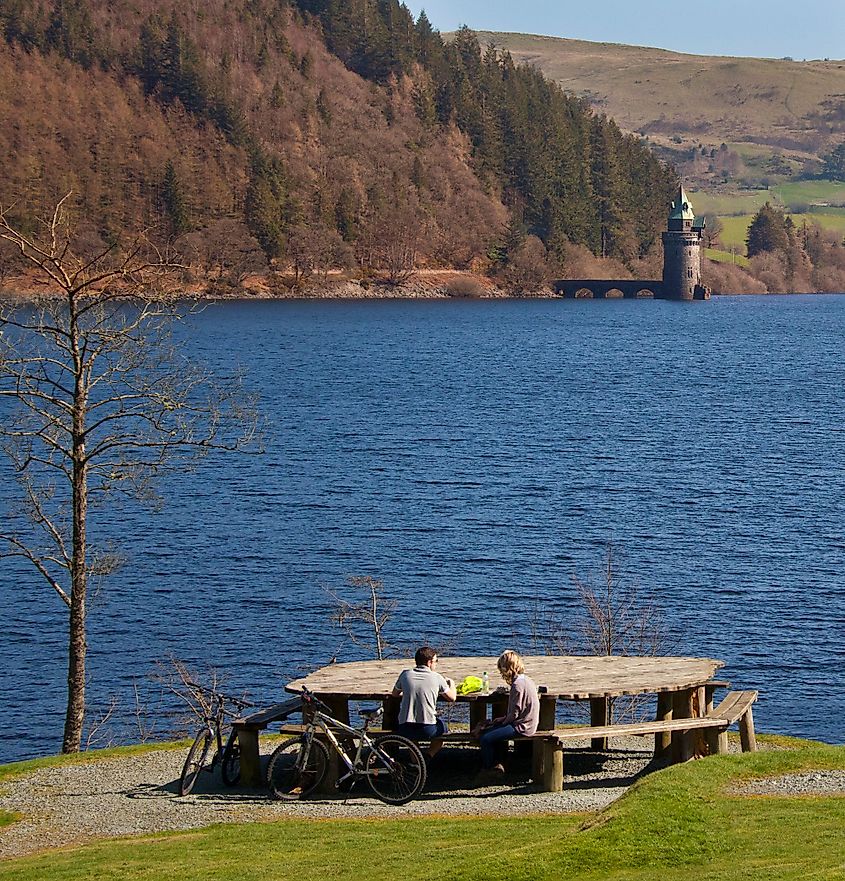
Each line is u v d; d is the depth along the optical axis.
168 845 28.48
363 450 137.75
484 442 144.75
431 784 33.41
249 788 33.81
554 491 111.69
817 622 71.06
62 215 53.00
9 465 116.38
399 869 25.28
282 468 124.31
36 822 31.88
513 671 32.59
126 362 58.00
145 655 66.06
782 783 29.66
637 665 35.66
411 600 75.88
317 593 77.56
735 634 68.88
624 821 26.31
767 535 93.25
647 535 93.31
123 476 53.84
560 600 75.56
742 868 23.14
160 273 57.41
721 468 124.88
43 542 90.31
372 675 34.66
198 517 100.06
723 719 34.09
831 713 57.62
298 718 55.09
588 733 32.44
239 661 65.12
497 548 89.25
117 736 55.72
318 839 28.27
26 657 66.50
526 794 32.25
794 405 184.38
